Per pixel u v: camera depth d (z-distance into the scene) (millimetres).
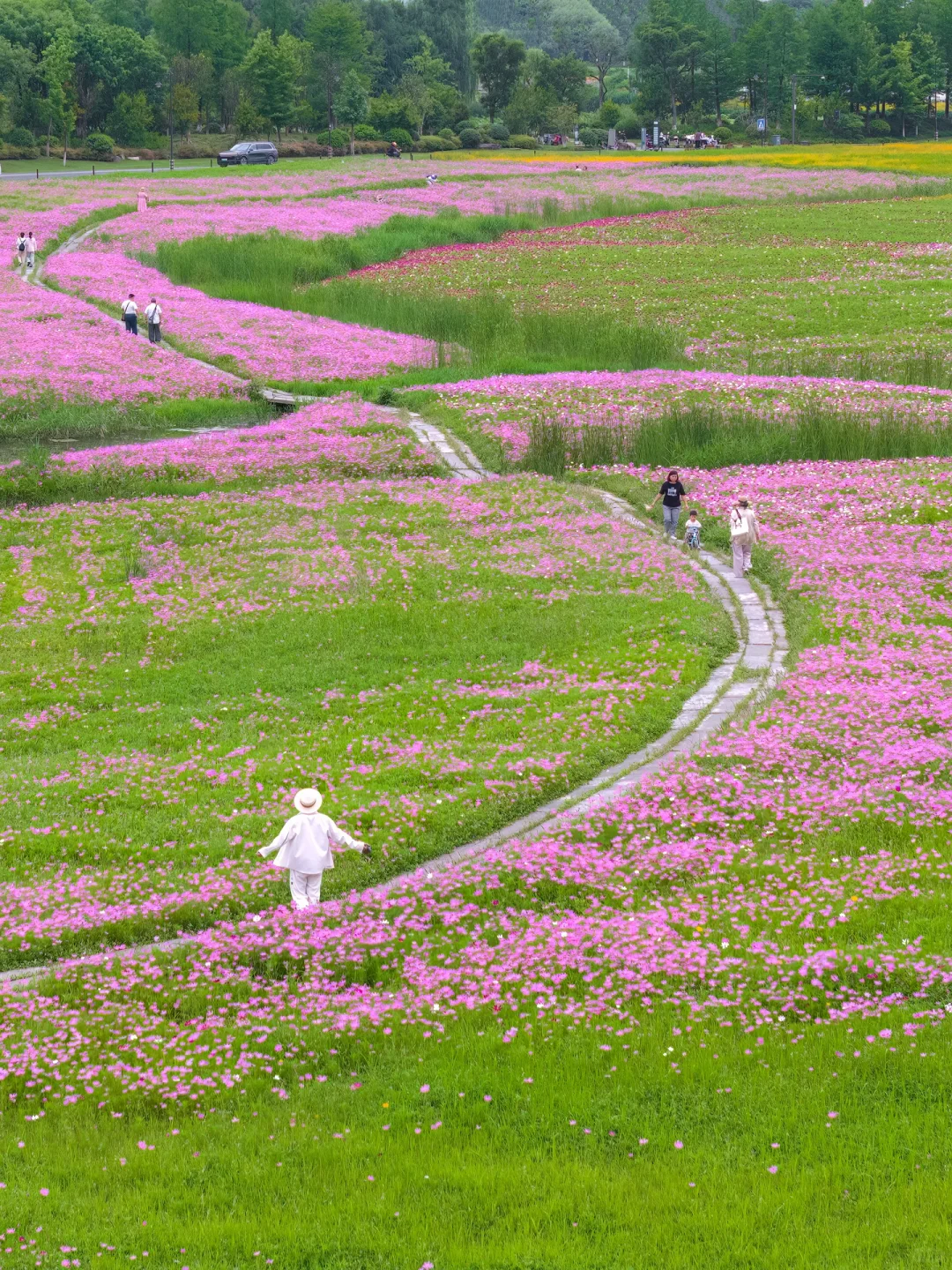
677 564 27406
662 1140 10117
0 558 28922
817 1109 10367
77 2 151500
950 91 170875
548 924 13844
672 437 36219
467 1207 9422
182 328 50531
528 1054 11430
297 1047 11922
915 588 25156
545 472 35562
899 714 18984
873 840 15641
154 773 18906
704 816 16422
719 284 60312
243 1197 9648
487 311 51812
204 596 26531
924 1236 8742
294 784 18250
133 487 33938
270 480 34719
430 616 25047
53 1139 10508
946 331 50188
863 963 12586
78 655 23891
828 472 33844
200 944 14094
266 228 71812
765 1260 8602
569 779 18125
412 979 13000
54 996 13164
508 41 167625
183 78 141625
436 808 17156
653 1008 12266
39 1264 8844
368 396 43438
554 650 23359
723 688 21297
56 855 16562
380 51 173375
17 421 39281
